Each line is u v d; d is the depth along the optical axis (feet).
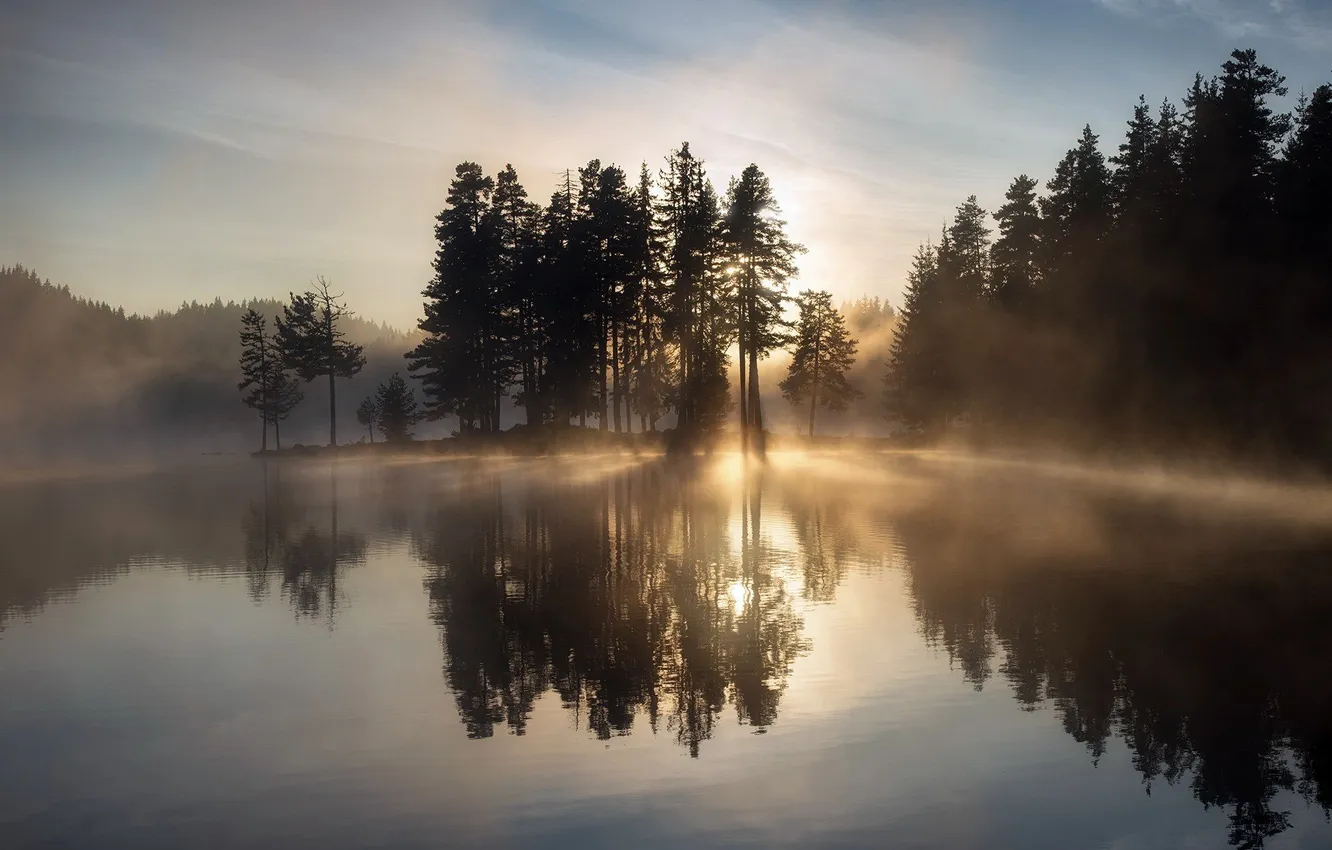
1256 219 157.17
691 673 38.27
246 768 28.58
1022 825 24.53
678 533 79.51
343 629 46.39
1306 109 167.94
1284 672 37.60
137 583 59.26
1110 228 202.49
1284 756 29.09
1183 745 30.04
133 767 28.76
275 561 67.36
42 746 30.63
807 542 73.77
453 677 37.96
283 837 23.97
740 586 56.13
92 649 43.04
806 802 25.89
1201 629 44.78
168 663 40.47
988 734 31.14
